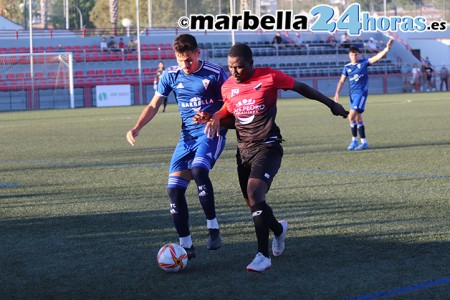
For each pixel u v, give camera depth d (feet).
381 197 36.58
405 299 20.06
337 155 56.03
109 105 172.35
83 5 262.06
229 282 22.29
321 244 26.94
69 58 165.48
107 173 48.83
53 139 78.33
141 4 261.24
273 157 24.49
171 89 27.07
